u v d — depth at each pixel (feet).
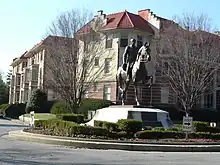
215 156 55.47
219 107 179.93
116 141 63.46
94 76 153.69
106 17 163.94
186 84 130.00
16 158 44.86
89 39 146.30
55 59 139.74
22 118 168.76
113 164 42.80
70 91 136.05
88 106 146.51
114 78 155.43
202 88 134.00
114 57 157.28
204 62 130.62
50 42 143.74
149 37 163.12
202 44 131.64
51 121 78.43
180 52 131.95
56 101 177.37
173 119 152.97
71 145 62.69
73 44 140.26
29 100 182.60
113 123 71.77
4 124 133.80
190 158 51.65
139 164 43.45
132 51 87.71
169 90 156.04
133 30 157.38
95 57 154.92
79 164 41.65
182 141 66.03
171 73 136.26
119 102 147.74
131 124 70.18
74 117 90.53
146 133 68.33
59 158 46.34
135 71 82.07
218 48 135.33
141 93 157.17
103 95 158.51
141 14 171.53
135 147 60.54
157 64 147.43
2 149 54.49
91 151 57.06
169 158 50.93
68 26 158.51
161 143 63.36
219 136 73.26
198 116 158.71
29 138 69.56
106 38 161.89
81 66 140.87
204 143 65.72
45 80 167.84
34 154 49.57
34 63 230.07
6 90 345.31
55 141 64.44
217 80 161.07
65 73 136.77
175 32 135.85
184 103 131.85
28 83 240.53
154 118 82.28
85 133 68.03
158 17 162.81
